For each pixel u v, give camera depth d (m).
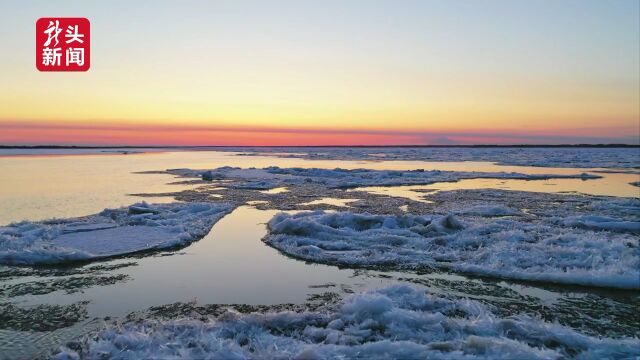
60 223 13.80
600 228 13.27
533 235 11.87
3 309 7.21
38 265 9.58
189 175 33.19
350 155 82.81
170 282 8.55
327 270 9.38
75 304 7.43
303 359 5.38
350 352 5.59
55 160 55.59
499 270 8.96
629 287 8.07
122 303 7.48
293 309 7.30
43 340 6.13
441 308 7.19
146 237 11.90
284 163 53.84
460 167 44.72
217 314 7.08
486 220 14.21
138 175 32.84
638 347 5.71
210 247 11.25
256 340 6.07
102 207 17.61
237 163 53.12
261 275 9.02
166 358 5.46
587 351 5.66
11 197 20.23
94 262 9.88
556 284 8.45
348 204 18.83
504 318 6.86
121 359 5.54
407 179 29.58
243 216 15.82
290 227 12.30
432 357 5.44
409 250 10.59
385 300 6.91
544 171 38.56
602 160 56.25
